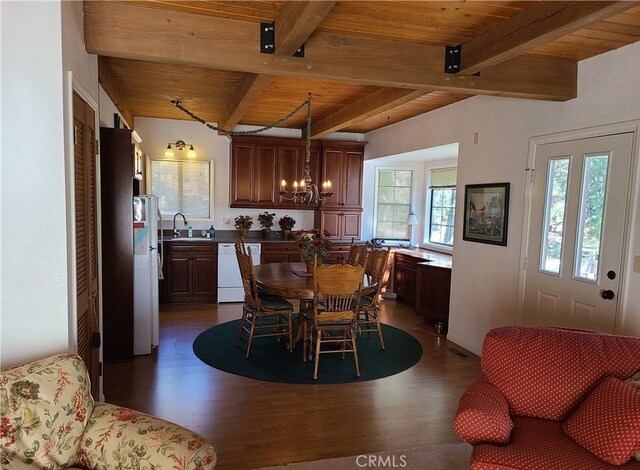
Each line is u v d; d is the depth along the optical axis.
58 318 2.13
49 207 2.09
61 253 2.12
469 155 4.55
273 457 2.54
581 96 3.31
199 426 2.86
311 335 4.09
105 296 3.88
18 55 2.02
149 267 4.07
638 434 1.72
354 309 3.92
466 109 4.61
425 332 5.06
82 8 2.51
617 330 3.01
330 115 5.72
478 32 2.88
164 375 3.65
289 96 4.77
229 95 4.80
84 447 1.67
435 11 2.55
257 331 4.91
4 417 1.51
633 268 2.90
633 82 2.91
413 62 3.10
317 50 2.92
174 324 5.13
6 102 2.02
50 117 2.07
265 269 4.79
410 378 3.72
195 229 6.65
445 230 6.75
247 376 3.67
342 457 2.55
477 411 1.96
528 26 2.50
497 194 4.12
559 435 2.00
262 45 2.82
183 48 2.70
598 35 2.78
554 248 3.54
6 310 2.08
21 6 2.01
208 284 6.21
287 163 6.77
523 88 3.27
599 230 3.15
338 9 2.54
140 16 2.62
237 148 6.53
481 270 4.34
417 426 2.93
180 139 6.46
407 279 6.32
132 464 1.58
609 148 3.07
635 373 2.09
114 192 3.79
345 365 3.98
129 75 4.04
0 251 2.05
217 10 2.64
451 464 2.51
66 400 1.67
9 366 2.09
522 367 2.26
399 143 6.09
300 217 7.11
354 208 7.05
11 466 1.49
